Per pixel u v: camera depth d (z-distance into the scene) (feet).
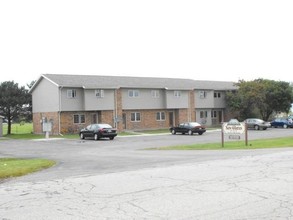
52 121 158.71
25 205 28.71
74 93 158.10
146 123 180.04
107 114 165.48
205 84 207.31
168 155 66.54
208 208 26.08
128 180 38.65
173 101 186.91
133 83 176.45
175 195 30.63
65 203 29.01
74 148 95.96
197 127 142.82
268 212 24.82
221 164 49.21
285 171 41.45
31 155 79.82
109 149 89.45
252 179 36.94
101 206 27.71
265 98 200.44
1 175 45.73
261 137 119.14
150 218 24.08
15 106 174.50
